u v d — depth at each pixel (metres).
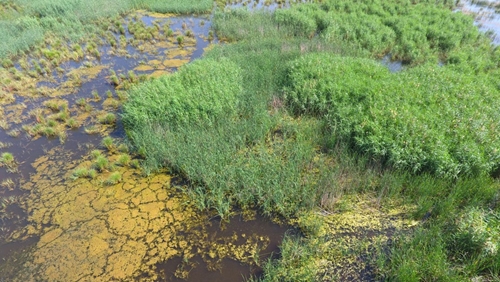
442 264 5.25
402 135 7.64
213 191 7.14
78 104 11.12
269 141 8.89
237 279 5.65
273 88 10.73
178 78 10.47
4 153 8.64
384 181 7.12
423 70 10.89
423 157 7.13
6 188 7.80
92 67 13.88
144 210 7.04
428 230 6.03
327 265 5.73
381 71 10.91
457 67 11.71
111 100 11.32
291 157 8.00
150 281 5.67
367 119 8.23
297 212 6.76
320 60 11.41
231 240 6.35
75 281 5.70
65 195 7.49
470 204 6.41
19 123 10.32
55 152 8.97
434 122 8.07
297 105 9.92
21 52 14.67
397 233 6.22
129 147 8.85
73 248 6.27
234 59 12.60
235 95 10.12
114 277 5.74
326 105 9.49
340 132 8.34
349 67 10.94
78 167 8.35
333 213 6.75
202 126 9.03
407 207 6.77
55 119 10.34
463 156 7.04
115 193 7.49
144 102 9.33
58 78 13.05
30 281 5.75
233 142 8.55
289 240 6.16
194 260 5.99
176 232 6.54
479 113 8.21
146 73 13.22
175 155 8.21
